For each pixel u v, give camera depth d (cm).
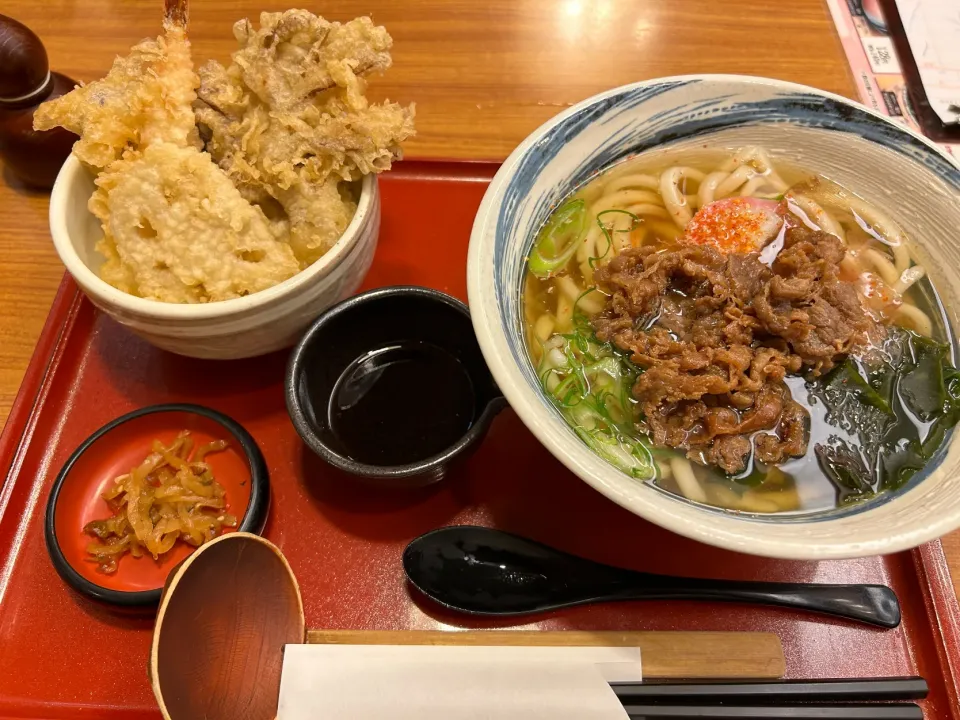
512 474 33
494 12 49
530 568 30
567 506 32
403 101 45
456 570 30
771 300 30
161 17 48
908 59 48
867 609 29
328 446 30
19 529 32
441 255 39
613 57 48
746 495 28
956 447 27
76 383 35
